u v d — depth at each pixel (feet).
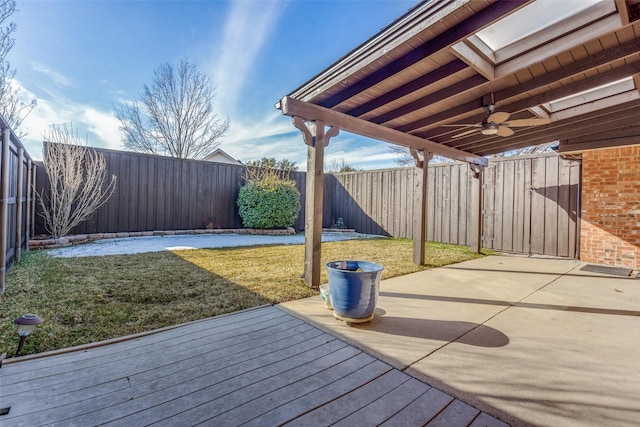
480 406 5.59
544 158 22.62
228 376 6.30
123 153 27.12
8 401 5.28
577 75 11.27
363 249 23.99
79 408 5.18
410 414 5.31
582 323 9.68
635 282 14.84
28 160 19.65
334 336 8.38
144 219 28.45
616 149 18.71
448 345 8.02
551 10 8.14
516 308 11.02
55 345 7.33
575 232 21.13
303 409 5.35
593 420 5.30
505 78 11.40
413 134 17.16
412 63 9.47
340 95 12.30
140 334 8.06
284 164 57.11
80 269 14.70
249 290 12.26
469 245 26.99
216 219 33.37
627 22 7.82
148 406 5.30
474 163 22.44
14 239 15.51
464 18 8.10
